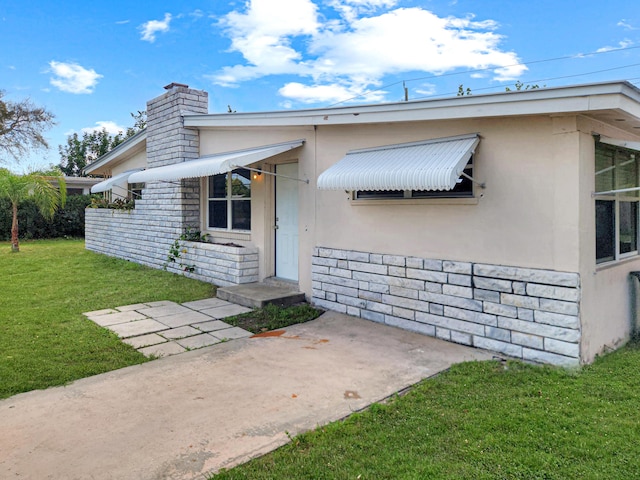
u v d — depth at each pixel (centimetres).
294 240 920
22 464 331
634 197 679
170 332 668
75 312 777
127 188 1594
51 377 495
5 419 401
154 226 1271
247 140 998
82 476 316
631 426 374
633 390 448
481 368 513
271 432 376
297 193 909
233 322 723
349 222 763
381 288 712
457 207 615
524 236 552
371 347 602
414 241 670
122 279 1087
